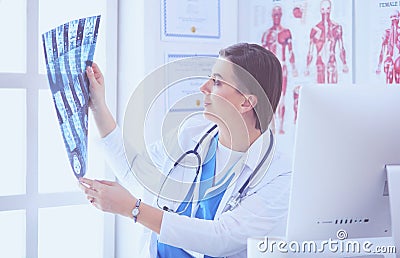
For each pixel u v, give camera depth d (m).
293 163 1.33
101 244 2.62
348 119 1.32
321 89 1.31
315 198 1.35
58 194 2.45
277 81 1.82
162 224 1.80
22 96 2.38
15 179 2.40
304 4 2.65
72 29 1.91
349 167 1.34
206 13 2.69
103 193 1.85
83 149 1.97
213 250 1.82
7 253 2.39
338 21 2.54
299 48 2.68
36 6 2.35
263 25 2.80
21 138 2.39
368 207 1.39
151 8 2.49
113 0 2.57
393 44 2.36
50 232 2.50
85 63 2.02
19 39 2.38
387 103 1.34
